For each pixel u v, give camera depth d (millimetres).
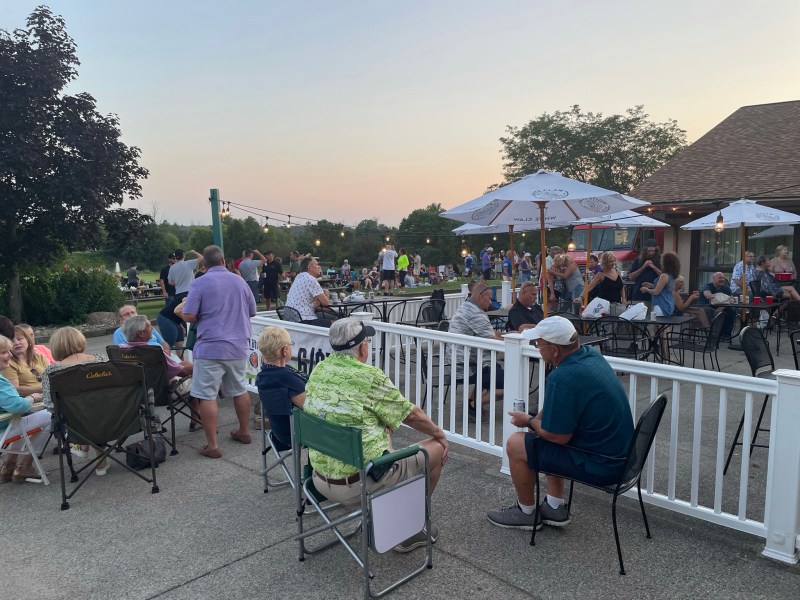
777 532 2805
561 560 2877
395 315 10516
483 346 4168
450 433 4578
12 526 3406
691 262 12773
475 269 35125
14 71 13555
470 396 5566
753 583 2631
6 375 4289
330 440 2584
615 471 2762
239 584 2758
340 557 2988
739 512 2984
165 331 7367
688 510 3191
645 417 2676
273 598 2637
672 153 36406
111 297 15234
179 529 3338
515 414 3141
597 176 37469
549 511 3186
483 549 3002
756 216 7961
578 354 2887
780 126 14203
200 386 4480
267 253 15047
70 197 14680
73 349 4371
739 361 7711
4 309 14266
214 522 3420
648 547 2979
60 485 4035
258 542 3168
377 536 2553
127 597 2666
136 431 3867
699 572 2732
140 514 3543
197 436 5078
